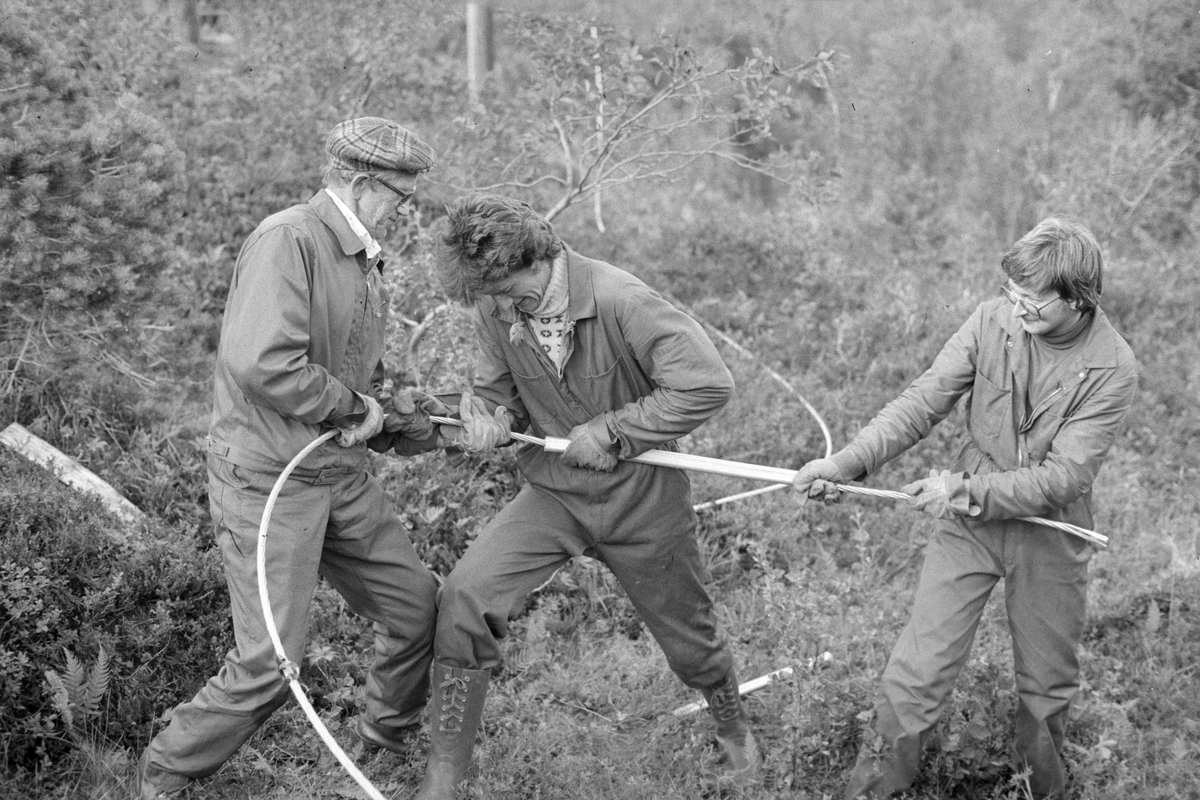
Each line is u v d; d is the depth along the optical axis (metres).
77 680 3.27
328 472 3.20
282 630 3.08
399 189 3.22
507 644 4.26
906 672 3.65
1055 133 10.70
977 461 3.68
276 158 6.71
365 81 7.63
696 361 3.30
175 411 4.88
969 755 3.85
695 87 5.88
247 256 3.06
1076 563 3.65
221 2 10.03
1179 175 9.98
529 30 6.05
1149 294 7.89
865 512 5.44
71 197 4.47
